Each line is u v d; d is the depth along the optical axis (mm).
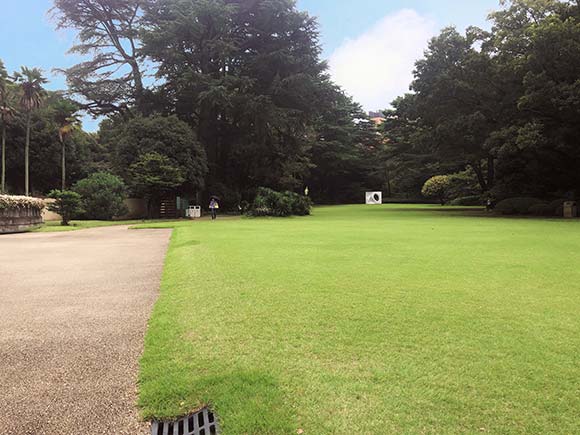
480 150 28516
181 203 29547
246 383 2705
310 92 33531
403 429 2199
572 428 2205
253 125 34031
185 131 29172
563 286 5324
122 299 5254
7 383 2916
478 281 5637
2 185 38094
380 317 4070
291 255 8094
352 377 2793
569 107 19375
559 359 3045
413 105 30156
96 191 27078
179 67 32125
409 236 11758
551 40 19625
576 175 25156
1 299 5281
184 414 2451
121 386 2846
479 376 2787
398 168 53062
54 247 11047
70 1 34156
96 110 38312
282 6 31219
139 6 35562
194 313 4316
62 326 4152
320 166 58469
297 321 3975
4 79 39125
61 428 2371
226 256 7988
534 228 14227
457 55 25969
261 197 26906
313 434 2164
